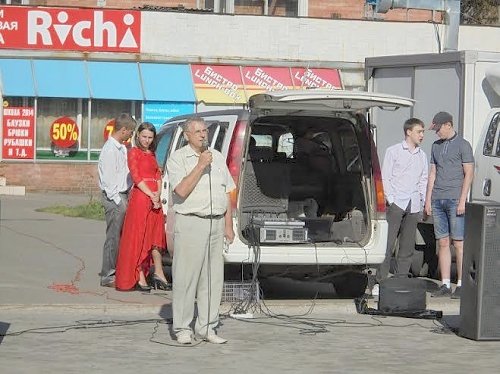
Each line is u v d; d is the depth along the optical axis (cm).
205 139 1037
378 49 3328
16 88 3042
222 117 1295
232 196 1243
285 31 3262
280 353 1022
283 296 1403
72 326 1145
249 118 1257
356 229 1304
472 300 1109
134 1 3378
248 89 3206
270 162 1345
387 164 1394
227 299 1262
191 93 3153
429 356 1024
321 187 1355
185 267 1042
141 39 3156
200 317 1063
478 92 1502
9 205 2662
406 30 3341
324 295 1411
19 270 1553
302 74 3272
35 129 3089
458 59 1507
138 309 1252
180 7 3366
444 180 1388
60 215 2425
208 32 3206
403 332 1153
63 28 3106
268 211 1329
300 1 3491
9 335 1085
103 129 3138
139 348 1032
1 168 3077
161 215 1377
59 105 3108
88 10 3117
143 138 1355
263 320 1217
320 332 1142
